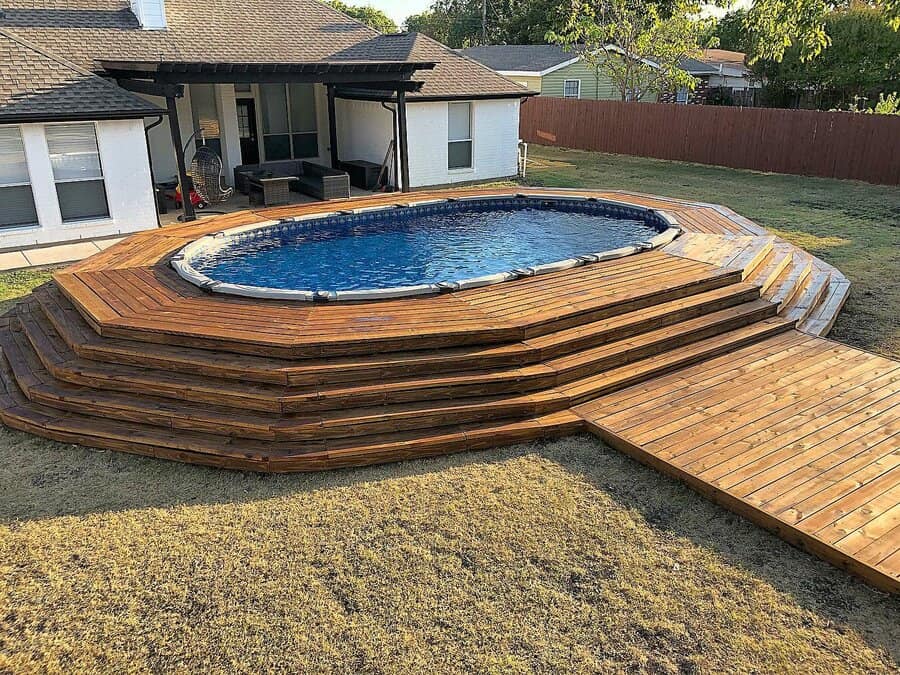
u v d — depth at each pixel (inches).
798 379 235.5
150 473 195.5
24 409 223.1
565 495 181.8
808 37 605.9
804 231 450.9
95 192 437.1
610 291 263.6
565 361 228.1
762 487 174.2
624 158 820.6
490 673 128.3
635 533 166.4
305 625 140.0
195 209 519.8
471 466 196.2
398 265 350.6
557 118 927.0
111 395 219.3
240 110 624.7
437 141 624.1
